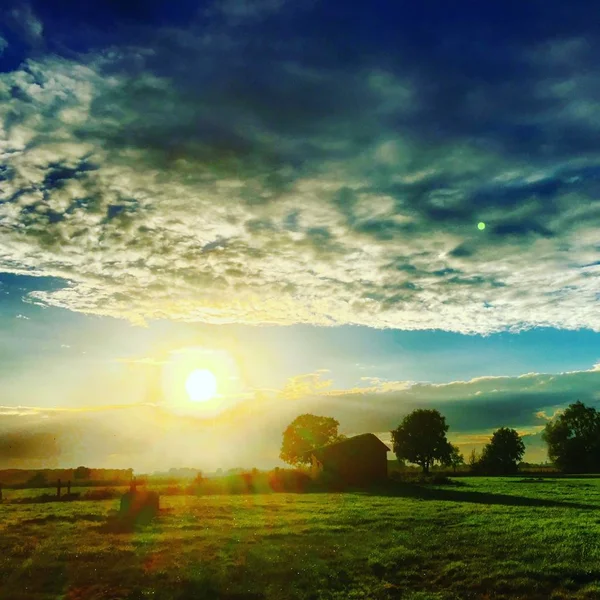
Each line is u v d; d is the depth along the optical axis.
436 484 64.62
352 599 14.28
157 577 16.38
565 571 15.88
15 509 36.72
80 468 82.06
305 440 120.12
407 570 16.84
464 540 20.70
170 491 52.62
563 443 116.25
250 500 42.34
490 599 14.03
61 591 15.35
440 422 113.31
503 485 61.09
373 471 69.19
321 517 28.80
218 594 14.81
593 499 39.84
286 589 15.09
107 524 27.36
